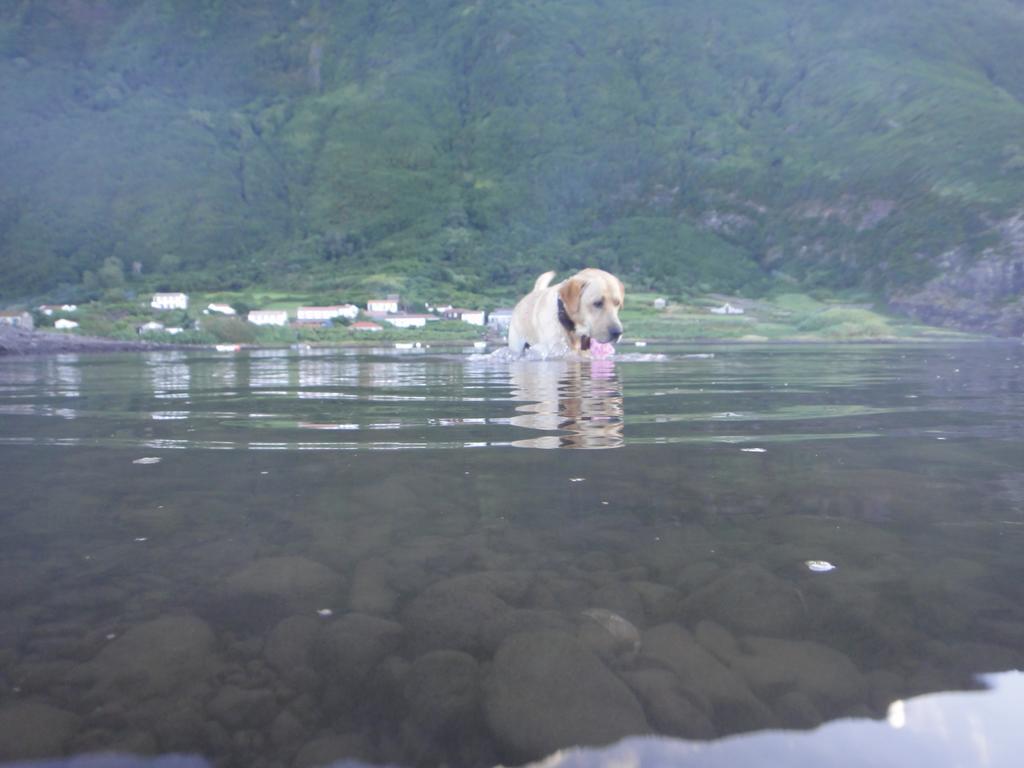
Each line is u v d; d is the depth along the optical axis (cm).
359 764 59
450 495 143
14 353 961
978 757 59
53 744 62
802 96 7000
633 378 448
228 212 6191
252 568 102
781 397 335
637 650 77
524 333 691
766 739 61
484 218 5994
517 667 74
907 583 95
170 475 164
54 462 181
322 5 10656
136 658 76
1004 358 754
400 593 93
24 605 90
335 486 152
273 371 551
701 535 117
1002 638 79
